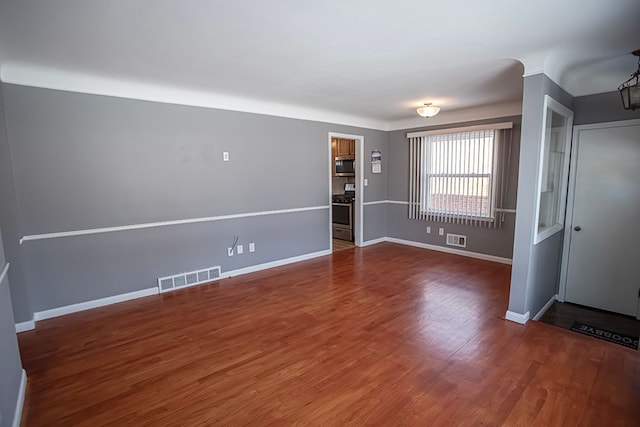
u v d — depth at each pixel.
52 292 3.10
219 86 3.57
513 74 3.17
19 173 2.88
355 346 2.55
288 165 4.77
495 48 2.53
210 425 1.77
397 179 6.13
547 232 3.19
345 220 6.55
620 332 3.05
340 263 4.89
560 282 3.76
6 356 1.75
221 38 2.30
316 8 1.90
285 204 4.79
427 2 1.84
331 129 5.25
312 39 2.34
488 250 5.01
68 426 1.76
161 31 2.18
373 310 3.21
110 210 3.36
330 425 1.76
